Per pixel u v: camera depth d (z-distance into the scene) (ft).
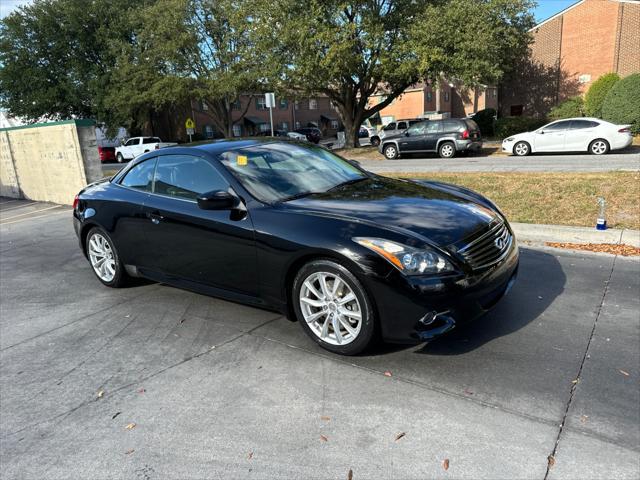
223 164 13.24
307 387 10.02
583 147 52.54
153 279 15.38
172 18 97.30
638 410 8.61
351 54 68.59
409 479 7.34
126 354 12.06
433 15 66.95
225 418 9.16
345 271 10.37
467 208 11.96
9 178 46.26
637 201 22.85
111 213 15.75
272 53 75.05
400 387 9.78
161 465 8.02
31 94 124.26
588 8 97.66
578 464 7.39
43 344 13.00
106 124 125.80
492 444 7.97
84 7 122.31
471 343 11.44
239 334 12.75
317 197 12.57
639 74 64.85
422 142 62.44
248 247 12.02
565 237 19.92
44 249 24.57
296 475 7.57
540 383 9.62
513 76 108.78
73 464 8.19
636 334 11.46
